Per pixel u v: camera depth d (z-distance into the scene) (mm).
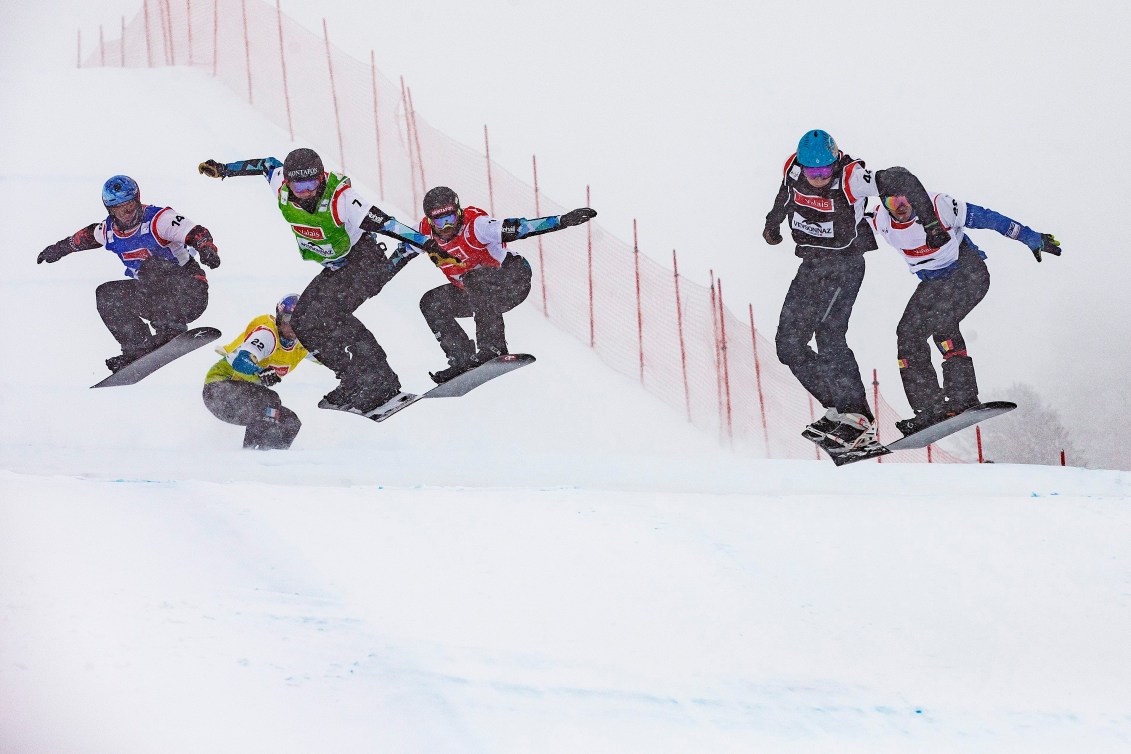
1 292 47469
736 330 55469
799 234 22359
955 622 13469
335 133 64125
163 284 26375
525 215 60750
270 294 49500
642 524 17781
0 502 17609
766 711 10766
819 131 21703
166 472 23719
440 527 17344
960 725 10555
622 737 10062
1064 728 10453
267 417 28719
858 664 12016
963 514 19016
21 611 12570
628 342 54062
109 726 9805
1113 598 14352
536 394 48531
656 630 12867
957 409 22109
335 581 14359
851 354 23062
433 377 25500
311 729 9922
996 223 22500
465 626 12750
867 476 23188
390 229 24016
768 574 15195
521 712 10469
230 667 11219
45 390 40562
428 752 9594
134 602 13062
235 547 15688
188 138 61656
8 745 9391
